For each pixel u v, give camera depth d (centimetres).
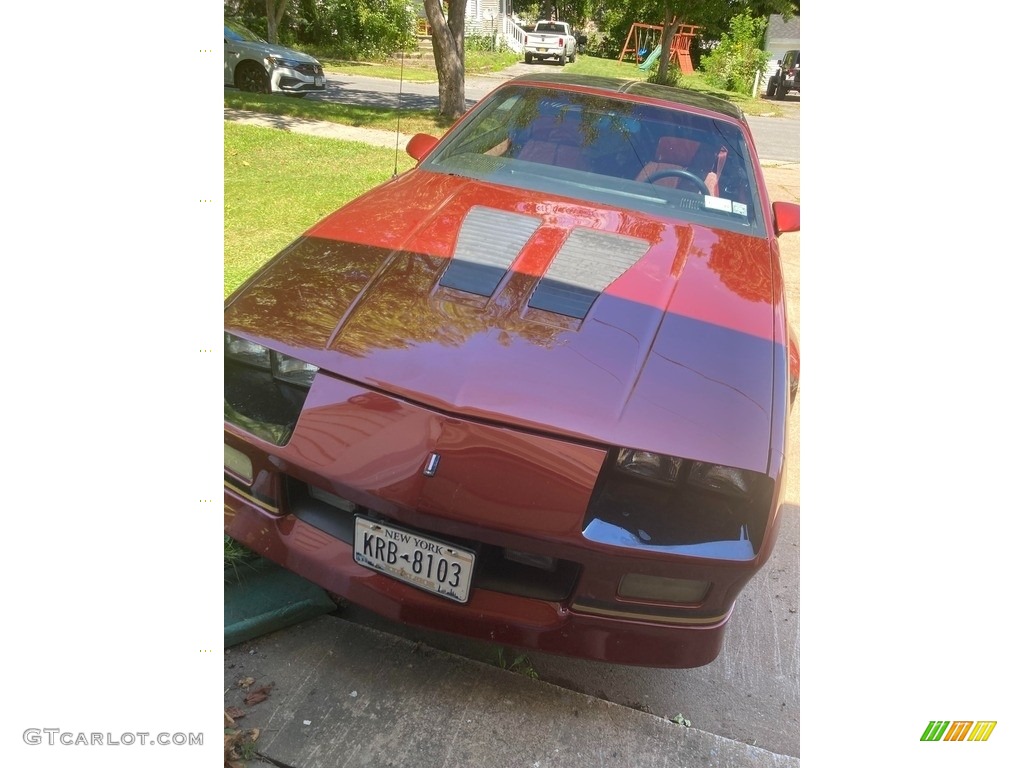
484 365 175
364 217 240
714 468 164
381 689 183
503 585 167
